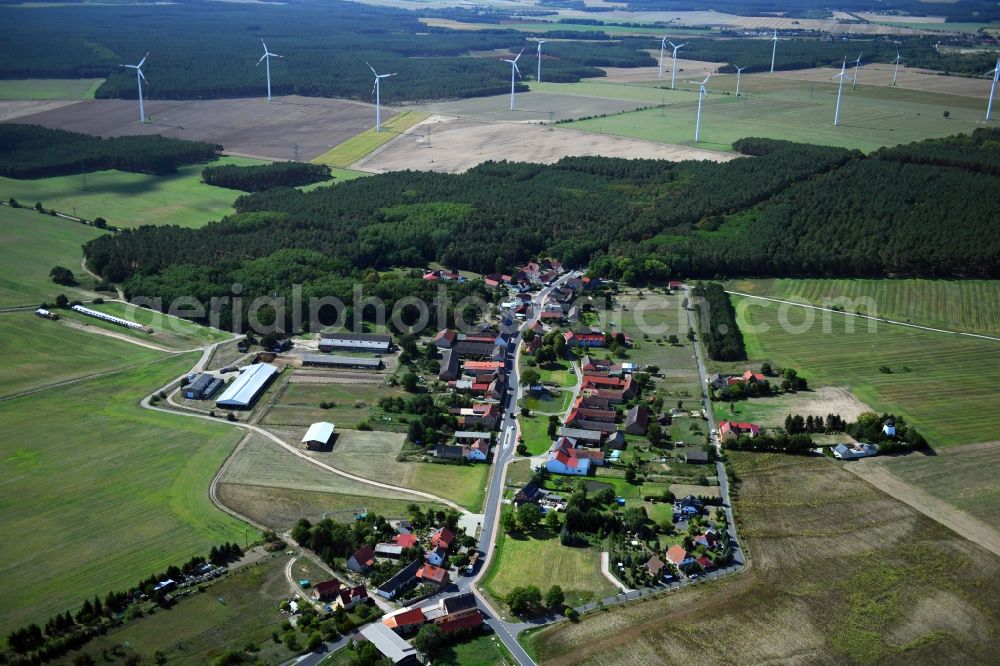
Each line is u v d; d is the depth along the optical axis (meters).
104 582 175.50
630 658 159.12
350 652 159.62
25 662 153.88
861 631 165.50
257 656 157.62
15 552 184.00
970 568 182.75
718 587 177.75
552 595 172.50
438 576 178.62
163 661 155.38
